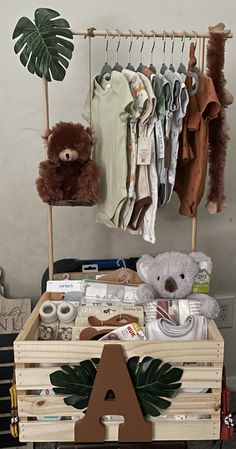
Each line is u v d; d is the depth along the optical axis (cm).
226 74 157
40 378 100
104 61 149
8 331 150
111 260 149
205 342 100
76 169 118
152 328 108
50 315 115
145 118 111
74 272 140
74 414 103
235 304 176
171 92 111
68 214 158
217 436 105
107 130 119
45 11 116
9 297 161
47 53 116
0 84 146
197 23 153
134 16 149
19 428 103
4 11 142
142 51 151
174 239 167
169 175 118
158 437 104
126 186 114
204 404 102
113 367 99
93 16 147
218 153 124
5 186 153
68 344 99
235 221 170
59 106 150
